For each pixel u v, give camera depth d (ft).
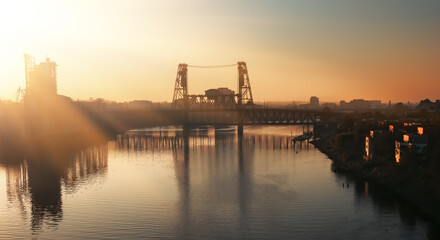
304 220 279.90
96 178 434.30
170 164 522.47
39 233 267.59
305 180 403.34
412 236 248.73
